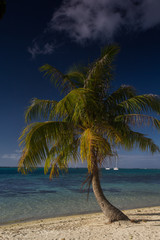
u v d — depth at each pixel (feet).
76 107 23.45
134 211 36.94
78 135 26.40
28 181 126.93
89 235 19.75
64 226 26.53
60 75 27.76
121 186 92.53
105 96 26.81
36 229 25.26
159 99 24.89
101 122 25.57
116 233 19.89
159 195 62.69
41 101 27.99
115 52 25.72
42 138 23.21
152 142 28.96
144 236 18.37
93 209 42.24
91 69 25.72
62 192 70.59
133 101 25.21
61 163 27.09
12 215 37.19
